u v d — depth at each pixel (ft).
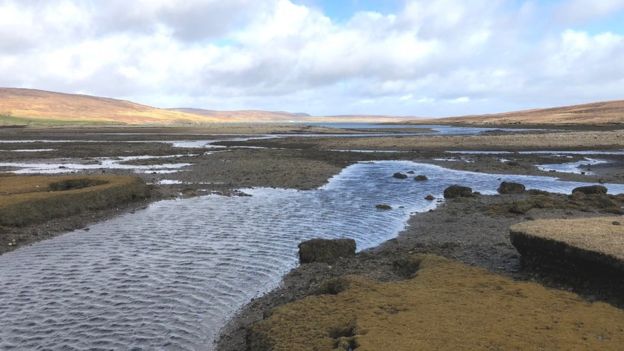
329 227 73.82
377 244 63.93
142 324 39.29
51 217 78.89
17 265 55.31
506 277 42.37
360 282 40.06
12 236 67.82
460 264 45.29
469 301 35.19
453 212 82.33
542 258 46.24
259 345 30.76
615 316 32.24
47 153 209.26
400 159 181.37
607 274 39.93
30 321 39.96
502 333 29.30
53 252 60.59
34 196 80.59
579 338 28.66
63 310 42.22
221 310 42.09
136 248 62.23
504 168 150.41
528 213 79.36
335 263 54.03
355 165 163.02
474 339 28.48
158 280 49.85
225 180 126.31
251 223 76.69
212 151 218.59
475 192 103.50
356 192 107.86
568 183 120.67
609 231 46.24
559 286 42.75
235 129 530.68
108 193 91.09
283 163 163.53
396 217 80.94
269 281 49.60
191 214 83.92
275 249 61.62
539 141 248.52
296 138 317.63
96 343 36.06
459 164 161.68
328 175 135.33
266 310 39.55
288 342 29.76
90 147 247.09
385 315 32.50
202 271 52.80
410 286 39.04
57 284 48.83
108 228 73.51
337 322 32.14
